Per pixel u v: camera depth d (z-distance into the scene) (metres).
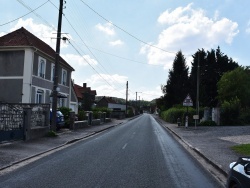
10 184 8.48
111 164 11.79
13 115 17.09
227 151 15.45
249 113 38.53
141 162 12.40
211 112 39.69
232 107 37.06
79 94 65.88
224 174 10.40
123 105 130.62
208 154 14.36
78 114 33.94
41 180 9.01
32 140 18.39
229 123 36.91
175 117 48.50
